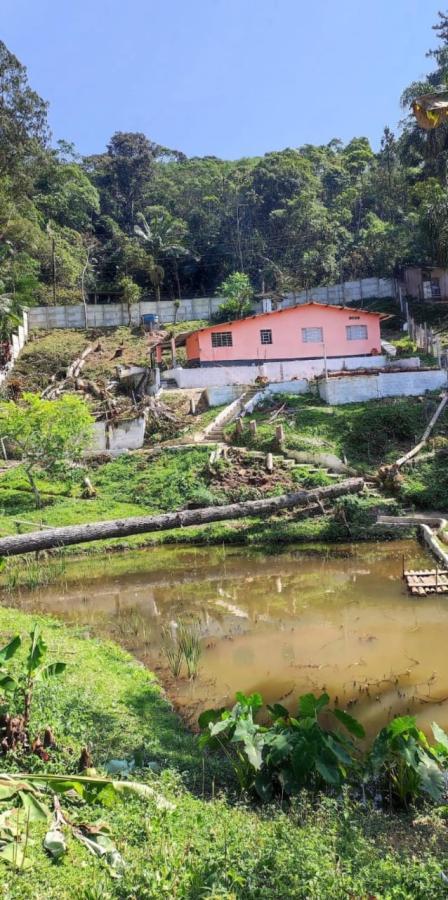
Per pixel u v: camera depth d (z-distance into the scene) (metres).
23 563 17.77
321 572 15.59
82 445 23.48
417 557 16.14
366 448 22.97
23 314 44.78
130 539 19.23
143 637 11.67
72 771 6.17
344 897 4.30
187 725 7.93
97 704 8.01
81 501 22.03
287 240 57.97
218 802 5.90
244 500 20.41
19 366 39.41
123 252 57.75
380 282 45.84
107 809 5.57
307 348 33.78
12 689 6.55
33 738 6.48
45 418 22.23
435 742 7.25
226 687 9.18
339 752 6.06
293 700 8.62
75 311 47.97
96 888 4.30
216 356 33.53
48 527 18.62
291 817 5.55
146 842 5.03
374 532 18.23
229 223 62.56
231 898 4.23
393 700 8.49
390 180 53.09
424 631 11.14
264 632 11.66
